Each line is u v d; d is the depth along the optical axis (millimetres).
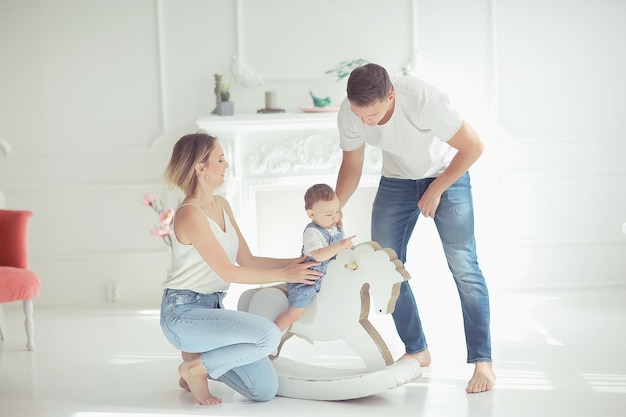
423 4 5664
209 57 5703
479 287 3596
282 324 3504
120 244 5824
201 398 3449
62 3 5684
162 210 5781
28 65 5723
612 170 5754
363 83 3215
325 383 3447
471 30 5680
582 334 4535
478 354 3586
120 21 5688
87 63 5723
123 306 5758
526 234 5805
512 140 5734
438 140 3574
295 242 5840
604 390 3502
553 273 5816
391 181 3754
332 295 3500
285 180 5480
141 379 3912
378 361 3508
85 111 5754
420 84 3395
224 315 3307
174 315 3357
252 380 3406
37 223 5824
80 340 4805
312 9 5664
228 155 5391
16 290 4461
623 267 5809
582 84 5723
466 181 3639
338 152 5461
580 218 5793
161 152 5762
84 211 5812
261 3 5660
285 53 5695
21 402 3588
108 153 5766
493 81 5695
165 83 5719
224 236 3414
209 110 5727
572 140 5746
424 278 5617
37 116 5758
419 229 5574
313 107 5465
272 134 5461
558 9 5676
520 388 3570
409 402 3410
